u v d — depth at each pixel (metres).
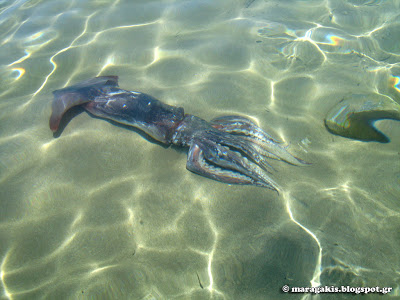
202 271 0.68
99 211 0.77
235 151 0.86
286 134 0.91
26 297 0.65
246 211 0.76
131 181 0.82
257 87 1.04
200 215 0.76
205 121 0.89
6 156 0.86
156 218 0.75
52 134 0.90
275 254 0.70
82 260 0.70
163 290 0.66
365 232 0.72
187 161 0.81
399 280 0.65
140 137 0.90
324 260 0.68
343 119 0.92
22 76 1.09
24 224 0.75
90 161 0.85
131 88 1.02
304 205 0.77
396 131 0.88
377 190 0.79
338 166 0.84
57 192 0.80
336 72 1.08
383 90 1.01
